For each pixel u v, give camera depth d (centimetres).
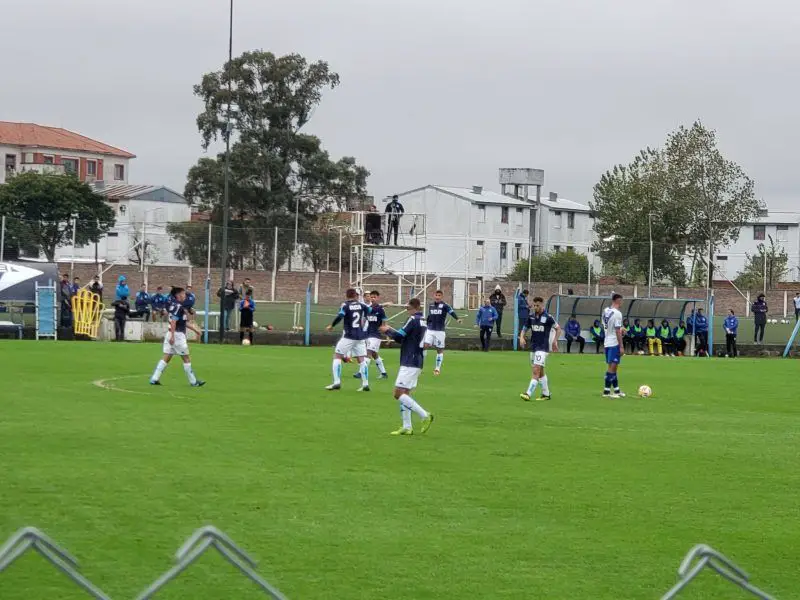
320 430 1892
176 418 1988
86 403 2172
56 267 4375
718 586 1010
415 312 1866
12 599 907
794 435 2030
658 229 8575
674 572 1048
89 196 8550
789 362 4425
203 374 2923
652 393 2845
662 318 4972
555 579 1012
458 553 1091
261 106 8431
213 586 959
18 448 1600
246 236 5666
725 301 6775
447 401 2459
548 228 10675
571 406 2450
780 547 1156
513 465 1595
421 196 10094
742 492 1441
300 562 1041
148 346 3956
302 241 5769
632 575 1034
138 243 5662
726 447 1845
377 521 1210
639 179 8762
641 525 1235
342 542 1117
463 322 5719
